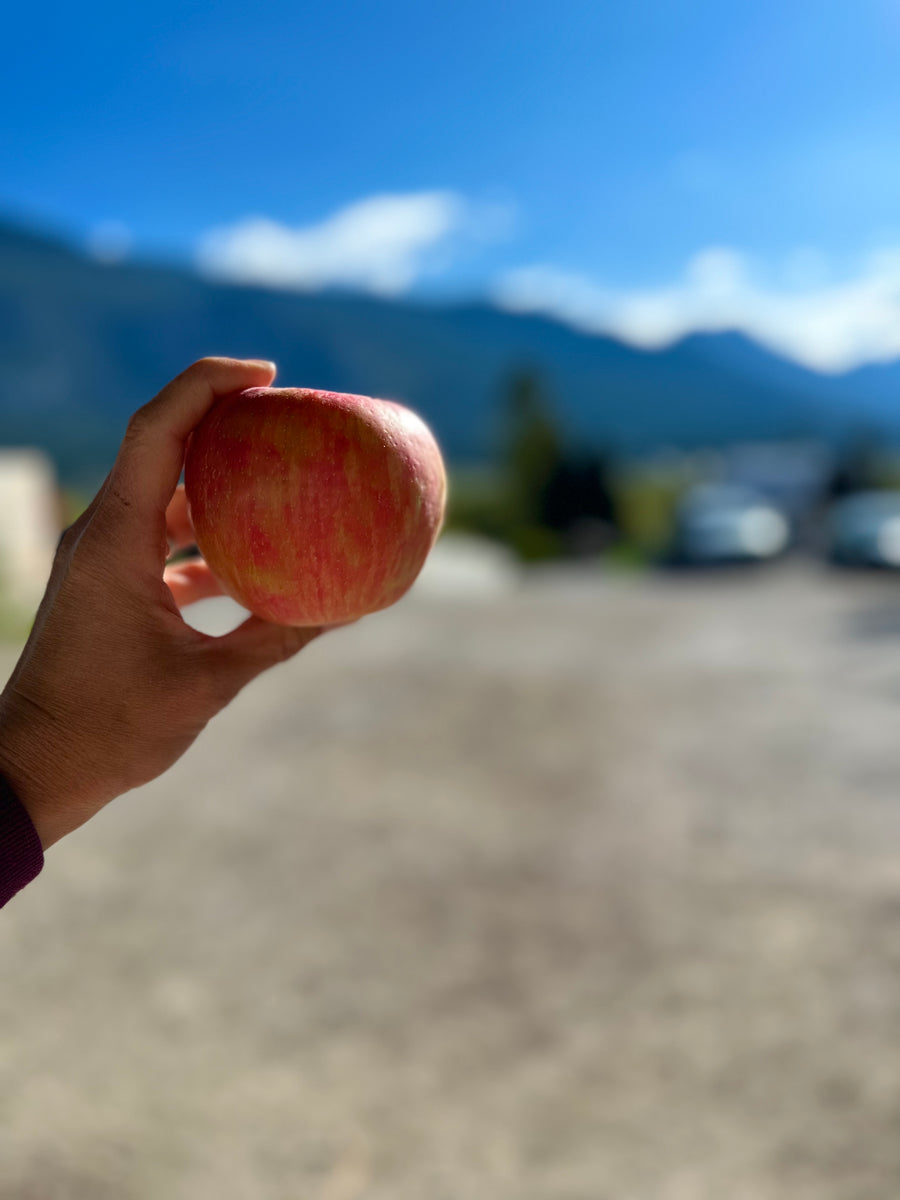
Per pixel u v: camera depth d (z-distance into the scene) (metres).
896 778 1.44
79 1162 0.67
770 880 1.11
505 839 1.26
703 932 0.99
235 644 0.33
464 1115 0.73
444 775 1.52
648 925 1.02
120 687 0.29
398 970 0.94
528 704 1.99
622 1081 0.77
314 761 1.59
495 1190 0.65
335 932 1.01
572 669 2.36
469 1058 0.80
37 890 1.11
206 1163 0.67
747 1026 0.83
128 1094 0.75
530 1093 0.76
